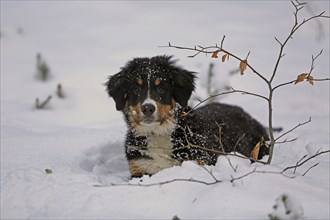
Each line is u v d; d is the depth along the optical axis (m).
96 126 8.11
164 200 4.12
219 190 3.92
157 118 5.69
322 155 5.49
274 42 12.48
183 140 5.74
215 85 9.45
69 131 7.40
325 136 6.74
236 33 13.10
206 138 5.91
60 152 6.54
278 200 3.47
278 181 4.02
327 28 12.67
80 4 16.00
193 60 11.06
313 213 3.66
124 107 6.14
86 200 4.21
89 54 12.05
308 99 9.43
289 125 8.16
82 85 10.26
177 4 15.79
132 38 13.07
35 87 10.14
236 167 4.26
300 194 3.88
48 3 16.09
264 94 9.79
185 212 3.93
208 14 14.81
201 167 4.61
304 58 11.47
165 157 5.63
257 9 15.05
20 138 6.96
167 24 14.08
